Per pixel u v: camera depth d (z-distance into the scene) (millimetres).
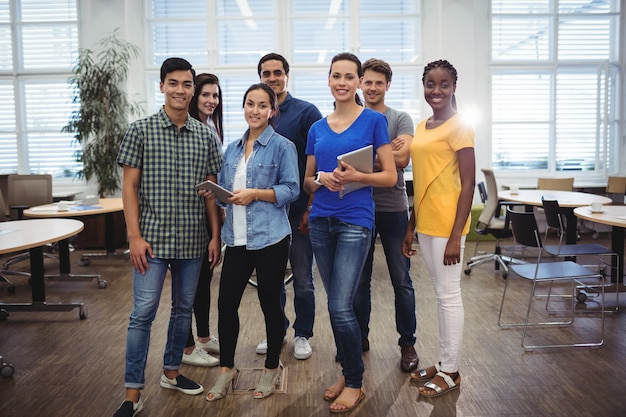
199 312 2990
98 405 2463
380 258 6082
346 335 2314
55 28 7766
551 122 7926
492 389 2578
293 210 2949
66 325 3707
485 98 7844
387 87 2791
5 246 2781
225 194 2256
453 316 2512
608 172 8117
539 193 5715
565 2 7840
